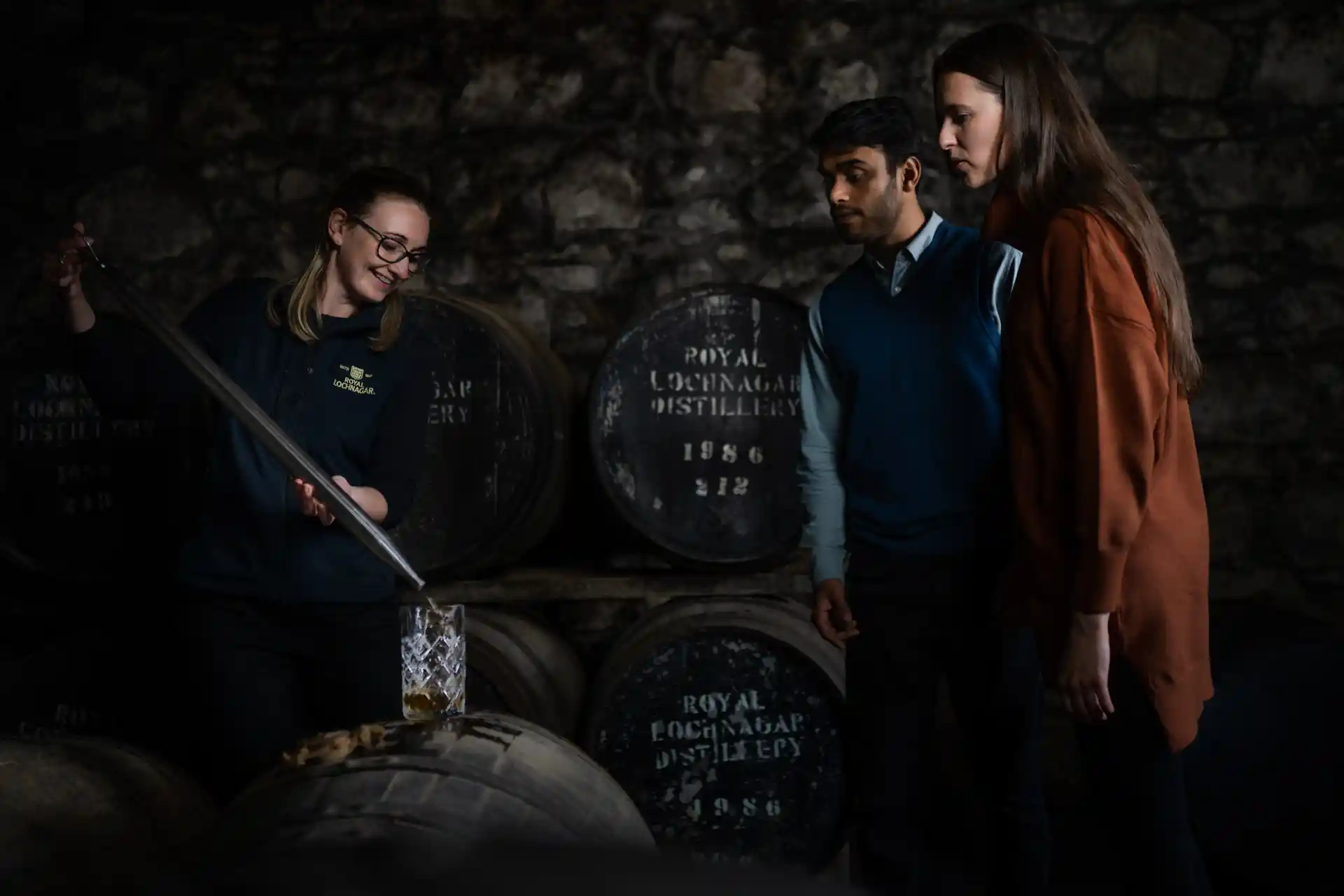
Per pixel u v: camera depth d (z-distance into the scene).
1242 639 2.78
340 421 2.14
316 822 1.32
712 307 3.02
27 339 3.00
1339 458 3.73
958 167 1.92
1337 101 3.75
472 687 2.86
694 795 2.77
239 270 3.92
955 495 2.12
